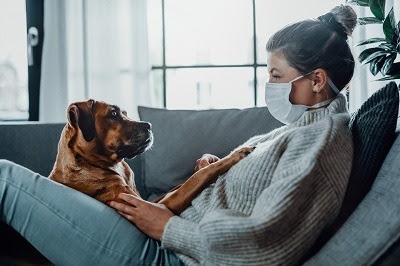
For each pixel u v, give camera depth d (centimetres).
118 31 269
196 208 118
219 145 178
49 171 187
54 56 267
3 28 280
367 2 212
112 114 132
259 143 131
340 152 100
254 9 288
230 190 114
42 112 267
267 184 106
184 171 177
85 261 114
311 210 93
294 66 122
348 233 92
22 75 283
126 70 273
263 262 90
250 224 89
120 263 111
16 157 186
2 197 122
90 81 270
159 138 181
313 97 124
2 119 283
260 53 290
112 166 129
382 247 86
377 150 104
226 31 291
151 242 113
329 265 90
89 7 268
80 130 126
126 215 117
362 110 117
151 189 181
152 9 289
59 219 116
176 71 293
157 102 293
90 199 118
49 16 266
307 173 92
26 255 136
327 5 281
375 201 93
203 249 100
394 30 203
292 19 286
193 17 290
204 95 295
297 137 104
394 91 107
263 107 186
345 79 125
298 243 91
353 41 264
